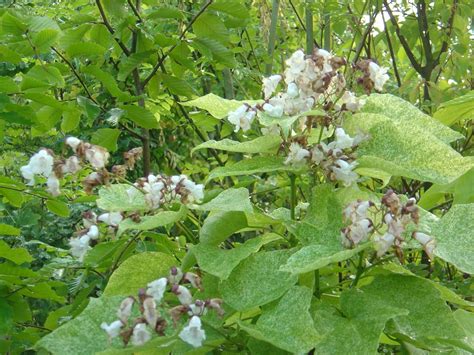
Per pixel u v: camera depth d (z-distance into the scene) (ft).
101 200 2.57
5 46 3.54
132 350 2.18
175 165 6.95
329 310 2.35
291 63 2.45
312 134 2.65
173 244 3.47
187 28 4.33
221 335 2.45
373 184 4.57
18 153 6.41
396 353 3.84
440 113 3.21
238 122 2.54
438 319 2.27
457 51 5.56
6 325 3.40
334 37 7.55
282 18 6.70
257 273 2.38
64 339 2.27
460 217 2.40
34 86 3.42
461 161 2.33
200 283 2.46
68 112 4.14
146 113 4.04
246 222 2.58
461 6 5.77
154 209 2.53
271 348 2.37
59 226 6.25
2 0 5.45
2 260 5.52
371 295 2.30
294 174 2.66
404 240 2.22
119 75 4.24
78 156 2.51
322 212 2.48
